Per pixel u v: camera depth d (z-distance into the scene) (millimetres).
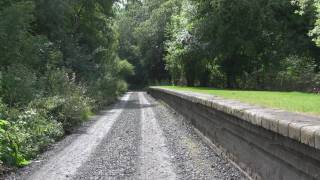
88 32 44719
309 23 38125
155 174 9086
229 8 39844
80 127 18359
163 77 94188
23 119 13750
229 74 44219
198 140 13742
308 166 5219
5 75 18688
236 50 41750
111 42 51406
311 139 4820
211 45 41656
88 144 13539
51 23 33938
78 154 11773
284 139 5836
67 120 17375
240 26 40406
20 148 11078
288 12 40188
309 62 38125
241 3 39219
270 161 6660
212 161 10203
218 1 39875
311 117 6043
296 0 27016
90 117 22797
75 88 24609
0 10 25422
